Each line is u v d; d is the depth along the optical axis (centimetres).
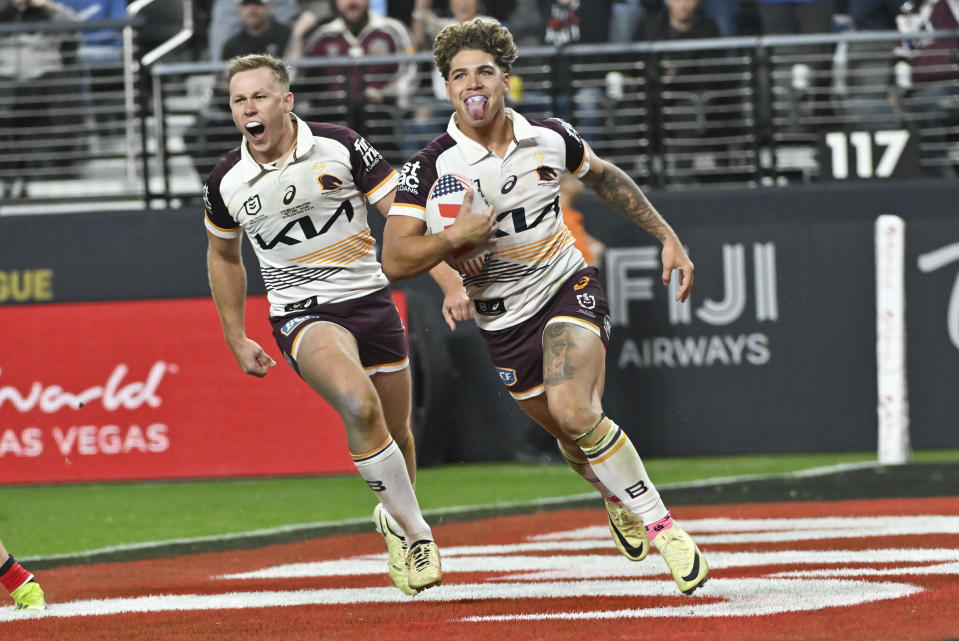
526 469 3684
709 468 3531
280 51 4262
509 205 1622
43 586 1919
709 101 4028
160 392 3691
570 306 1620
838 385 3753
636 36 4159
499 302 1662
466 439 3888
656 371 3803
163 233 3956
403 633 1400
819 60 3903
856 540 2131
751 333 3784
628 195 1722
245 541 2456
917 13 4216
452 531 2481
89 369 3725
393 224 1623
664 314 3806
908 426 3688
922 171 3962
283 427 3641
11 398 3738
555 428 1723
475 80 1573
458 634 1378
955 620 1372
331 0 4412
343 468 3606
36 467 3716
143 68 4109
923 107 3997
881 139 3825
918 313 3719
